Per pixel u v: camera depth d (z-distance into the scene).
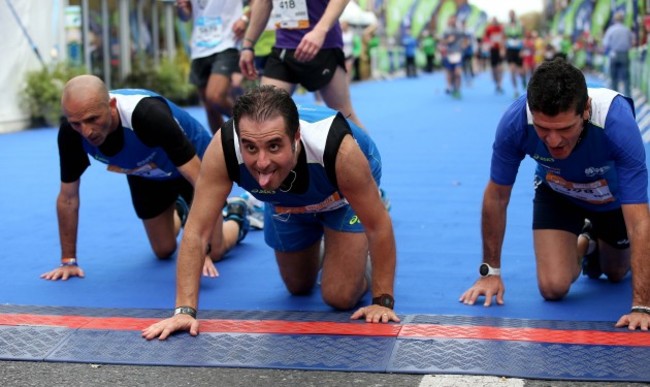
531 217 6.35
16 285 4.69
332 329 3.69
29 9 13.81
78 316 4.00
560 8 40.00
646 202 3.63
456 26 20.98
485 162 9.37
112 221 6.51
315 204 3.80
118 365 3.39
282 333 3.66
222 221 4.98
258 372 3.29
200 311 4.10
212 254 5.08
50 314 4.05
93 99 4.09
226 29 7.20
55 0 14.34
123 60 17.16
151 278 4.83
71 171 4.65
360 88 26.50
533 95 3.39
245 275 4.87
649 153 9.34
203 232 3.69
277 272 4.93
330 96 5.89
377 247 3.77
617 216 4.24
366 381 3.18
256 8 5.98
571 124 3.39
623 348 3.39
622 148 3.61
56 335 3.71
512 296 4.35
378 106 18.62
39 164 9.77
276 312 4.05
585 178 3.91
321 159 3.51
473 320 3.84
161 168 4.66
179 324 3.64
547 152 3.82
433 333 3.62
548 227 4.25
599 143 3.70
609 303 4.18
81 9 15.45
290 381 3.20
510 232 5.86
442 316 3.91
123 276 4.89
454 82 20.98
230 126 3.53
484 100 20.14
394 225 6.16
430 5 45.31
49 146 11.53
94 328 3.79
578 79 3.37
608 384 3.09
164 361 3.40
